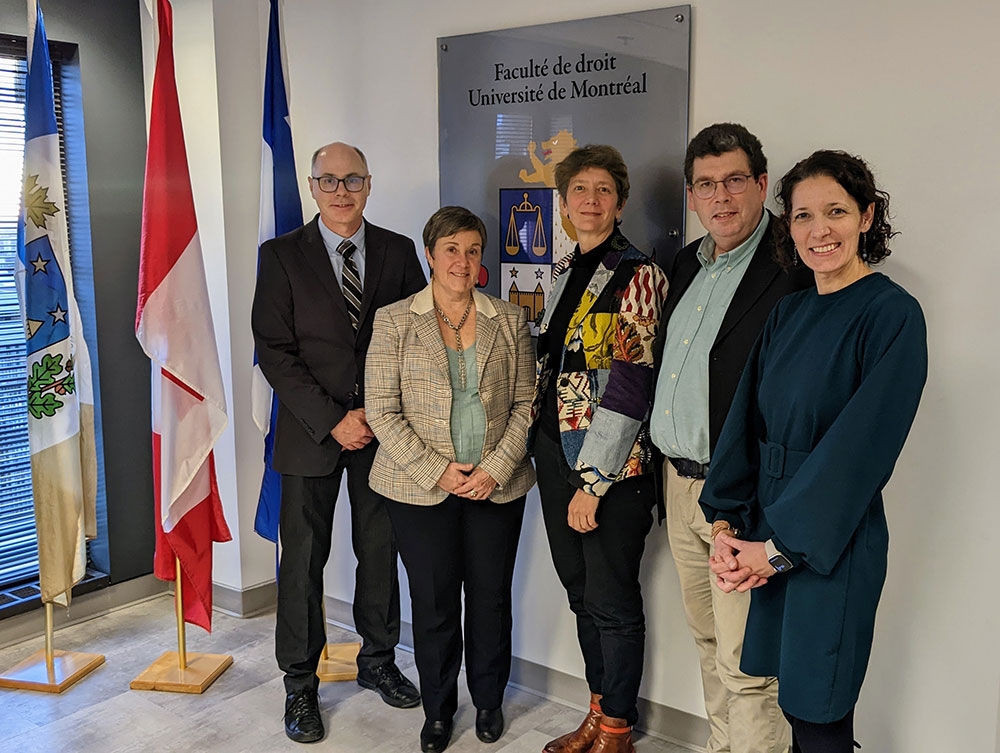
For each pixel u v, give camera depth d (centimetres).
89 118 345
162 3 284
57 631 350
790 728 221
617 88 258
